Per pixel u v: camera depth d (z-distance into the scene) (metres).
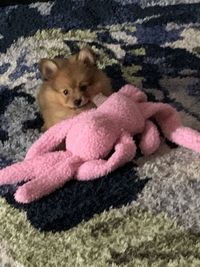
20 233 0.53
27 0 1.01
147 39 0.86
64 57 0.77
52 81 0.67
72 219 0.54
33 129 0.68
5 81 0.77
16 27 0.91
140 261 0.49
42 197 0.57
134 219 0.53
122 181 0.58
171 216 0.54
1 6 1.01
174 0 0.97
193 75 0.76
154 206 0.55
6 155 0.64
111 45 0.84
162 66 0.79
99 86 0.67
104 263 0.49
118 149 0.59
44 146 0.60
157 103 0.65
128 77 0.76
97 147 0.58
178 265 0.48
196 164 0.60
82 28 0.90
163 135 0.64
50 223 0.54
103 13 0.94
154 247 0.50
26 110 0.71
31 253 0.51
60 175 0.58
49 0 1.01
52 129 0.61
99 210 0.55
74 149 0.59
